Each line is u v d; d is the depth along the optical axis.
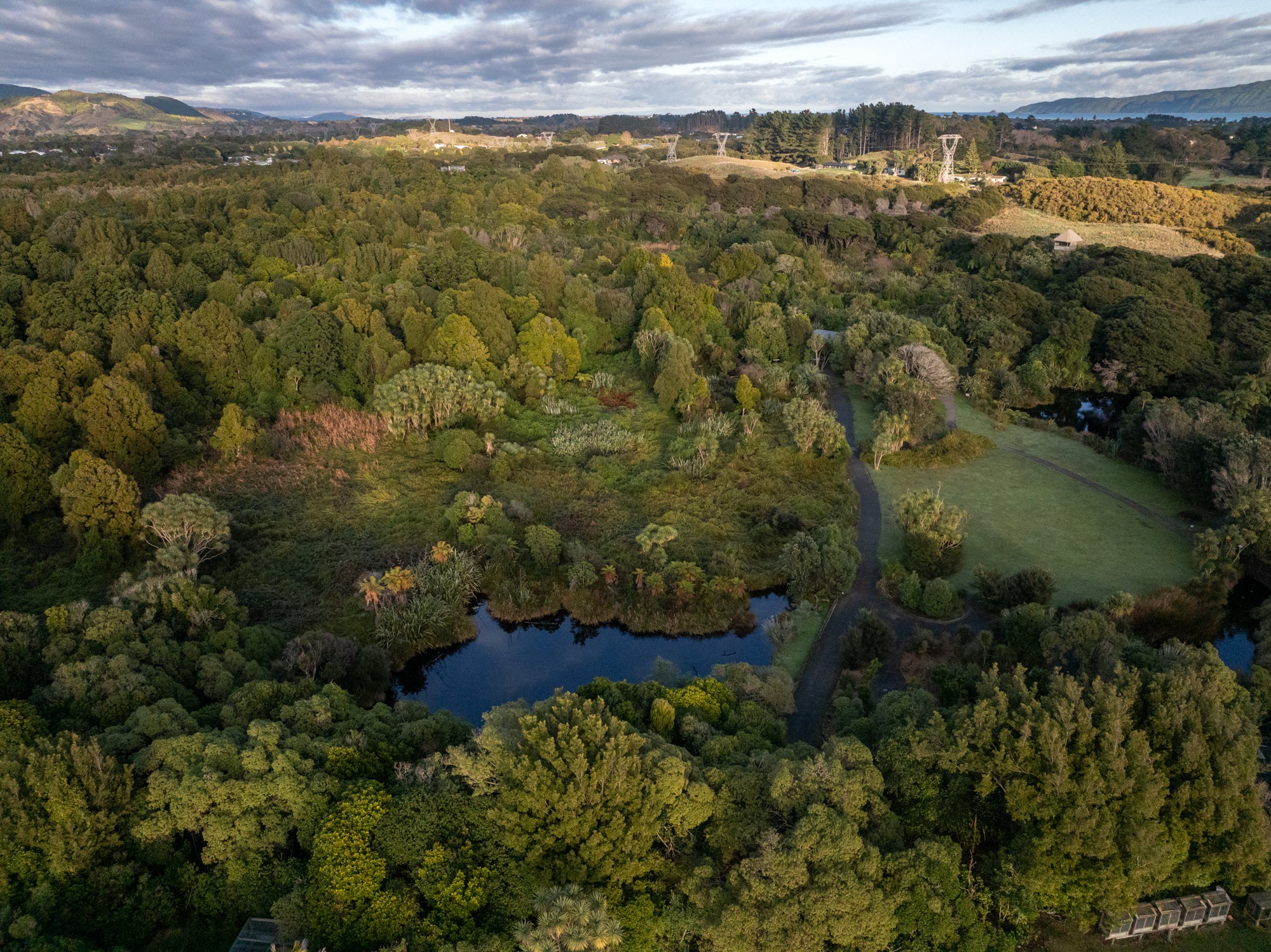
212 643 47.28
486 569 62.81
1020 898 31.41
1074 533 68.81
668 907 31.88
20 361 71.00
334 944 30.17
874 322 108.25
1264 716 39.06
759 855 30.95
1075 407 103.56
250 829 33.28
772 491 74.69
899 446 81.31
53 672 41.50
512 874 32.16
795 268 141.12
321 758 36.41
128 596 48.44
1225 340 105.00
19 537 62.31
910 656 53.19
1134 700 34.41
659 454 82.31
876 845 32.09
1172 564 63.69
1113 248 137.00
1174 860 30.83
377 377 86.00
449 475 76.25
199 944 31.88
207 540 59.56
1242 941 32.22
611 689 42.28
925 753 34.59
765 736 40.47
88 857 32.16
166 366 79.81
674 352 91.56
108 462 64.69
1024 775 32.75
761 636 58.44
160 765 35.59
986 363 106.50
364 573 60.75
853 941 29.72
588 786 32.72
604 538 67.31
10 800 31.80
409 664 56.31
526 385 93.62
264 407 82.75
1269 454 65.31
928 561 61.09
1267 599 57.41
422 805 33.50
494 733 35.22
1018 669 36.34
